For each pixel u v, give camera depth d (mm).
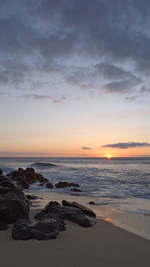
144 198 12961
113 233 6148
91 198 12945
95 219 7949
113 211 9445
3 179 15023
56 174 30656
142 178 25484
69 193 14961
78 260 4098
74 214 7375
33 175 23641
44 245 4719
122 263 4117
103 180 23375
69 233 5758
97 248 4824
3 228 5676
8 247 4492
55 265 3812
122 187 18156
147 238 5820
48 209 7938
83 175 29094
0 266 3660
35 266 3727
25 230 5242
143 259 4352
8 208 6195
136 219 8062
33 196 12406
